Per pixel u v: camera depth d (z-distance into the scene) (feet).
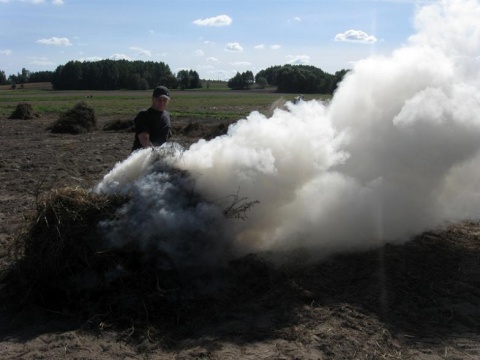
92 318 14.53
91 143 56.49
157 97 21.22
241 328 14.19
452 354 13.14
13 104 160.45
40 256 15.58
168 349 13.43
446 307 15.47
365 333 13.98
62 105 154.61
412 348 13.42
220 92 335.26
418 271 17.71
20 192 31.09
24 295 15.78
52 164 40.98
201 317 14.75
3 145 55.42
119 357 12.97
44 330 14.25
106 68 402.31
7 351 13.12
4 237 21.31
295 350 13.10
